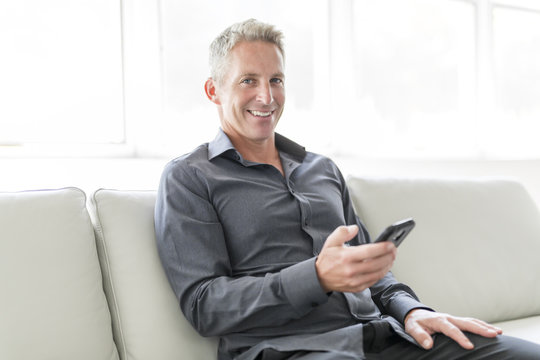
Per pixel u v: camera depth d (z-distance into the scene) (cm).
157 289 135
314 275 112
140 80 209
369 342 123
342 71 260
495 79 303
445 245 179
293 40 251
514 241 190
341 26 259
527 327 168
